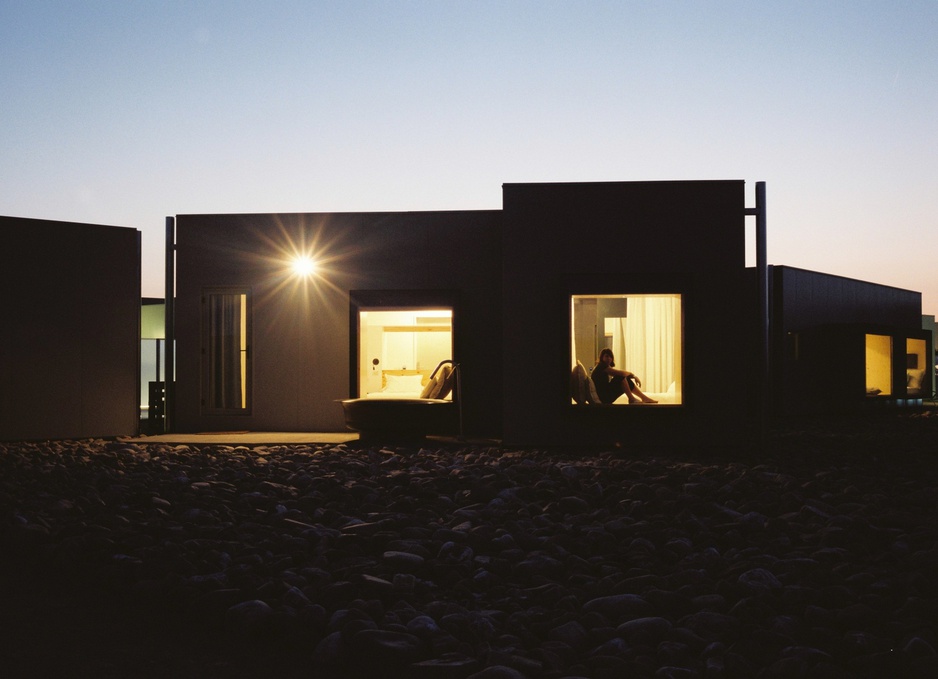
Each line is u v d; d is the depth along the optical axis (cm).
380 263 1208
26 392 1105
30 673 301
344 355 1205
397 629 333
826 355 1883
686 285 987
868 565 452
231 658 322
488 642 332
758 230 1007
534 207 999
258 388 1212
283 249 1216
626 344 1167
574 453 953
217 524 547
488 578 421
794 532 528
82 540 468
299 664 318
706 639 337
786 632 341
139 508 594
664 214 993
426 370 1497
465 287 1199
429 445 1026
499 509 590
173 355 1228
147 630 355
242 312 1227
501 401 1186
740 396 984
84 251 1154
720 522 568
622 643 326
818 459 920
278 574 416
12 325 1098
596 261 994
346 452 953
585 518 573
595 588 405
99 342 1162
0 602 393
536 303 998
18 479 728
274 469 802
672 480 728
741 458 920
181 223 1229
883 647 321
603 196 996
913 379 2227
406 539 504
